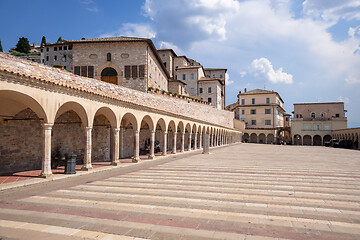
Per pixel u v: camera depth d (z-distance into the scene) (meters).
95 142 21.91
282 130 78.44
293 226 6.32
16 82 11.16
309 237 5.62
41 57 84.00
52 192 10.09
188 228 6.20
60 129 18.73
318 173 14.84
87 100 15.44
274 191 10.18
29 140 16.28
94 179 12.99
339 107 73.81
